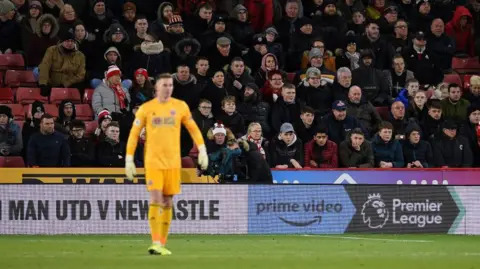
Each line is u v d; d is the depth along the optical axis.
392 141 60.59
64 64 65.56
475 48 79.00
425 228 52.91
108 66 66.00
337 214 52.34
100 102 62.25
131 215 51.44
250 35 72.06
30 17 69.00
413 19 79.75
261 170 54.47
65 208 51.19
